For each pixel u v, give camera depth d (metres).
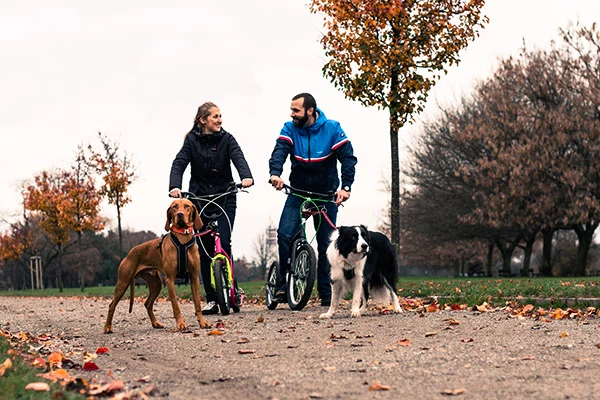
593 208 35.69
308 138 10.52
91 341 8.03
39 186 38.44
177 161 10.38
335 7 14.55
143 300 18.05
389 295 9.66
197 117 10.54
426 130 42.81
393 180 15.31
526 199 37.06
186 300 16.02
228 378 5.19
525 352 5.96
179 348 6.93
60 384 4.91
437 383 4.80
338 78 14.77
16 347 6.98
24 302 23.56
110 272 90.44
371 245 9.38
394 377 5.02
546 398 4.32
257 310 11.05
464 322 8.27
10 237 54.97
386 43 14.82
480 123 38.38
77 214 36.44
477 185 38.56
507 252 49.84
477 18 14.95
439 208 42.78
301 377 5.10
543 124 35.81
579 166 35.66
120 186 32.06
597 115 36.06
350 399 4.40
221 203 10.58
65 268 81.00
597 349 6.04
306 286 10.18
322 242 10.89
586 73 36.25
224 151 10.53
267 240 62.53
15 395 4.38
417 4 14.88
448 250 54.62
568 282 15.76
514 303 10.40
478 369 5.25
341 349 6.36
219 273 10.12
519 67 37.75
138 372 5.65
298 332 7.73
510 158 35.44
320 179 10.64
